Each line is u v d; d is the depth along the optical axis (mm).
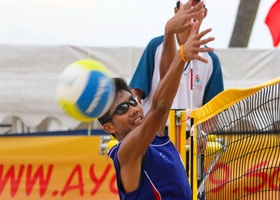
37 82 19766
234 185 11578
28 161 19719
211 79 14039
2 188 19609
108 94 8281
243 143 11375
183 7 9203
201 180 12633
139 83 13352
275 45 19016
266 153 10688
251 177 11000
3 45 19688
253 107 11125
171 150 9164
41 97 19766
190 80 13672
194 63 13820
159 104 8273
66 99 8234
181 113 12773
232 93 11570
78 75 8234
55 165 19672
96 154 19688
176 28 9109
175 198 8867
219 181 12109
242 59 19938
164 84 8250
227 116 12094
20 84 19734
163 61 10461
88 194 19562
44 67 19797
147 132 8312
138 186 8727
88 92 8164
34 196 19609
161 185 8789
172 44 10336
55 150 19703
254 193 10891
